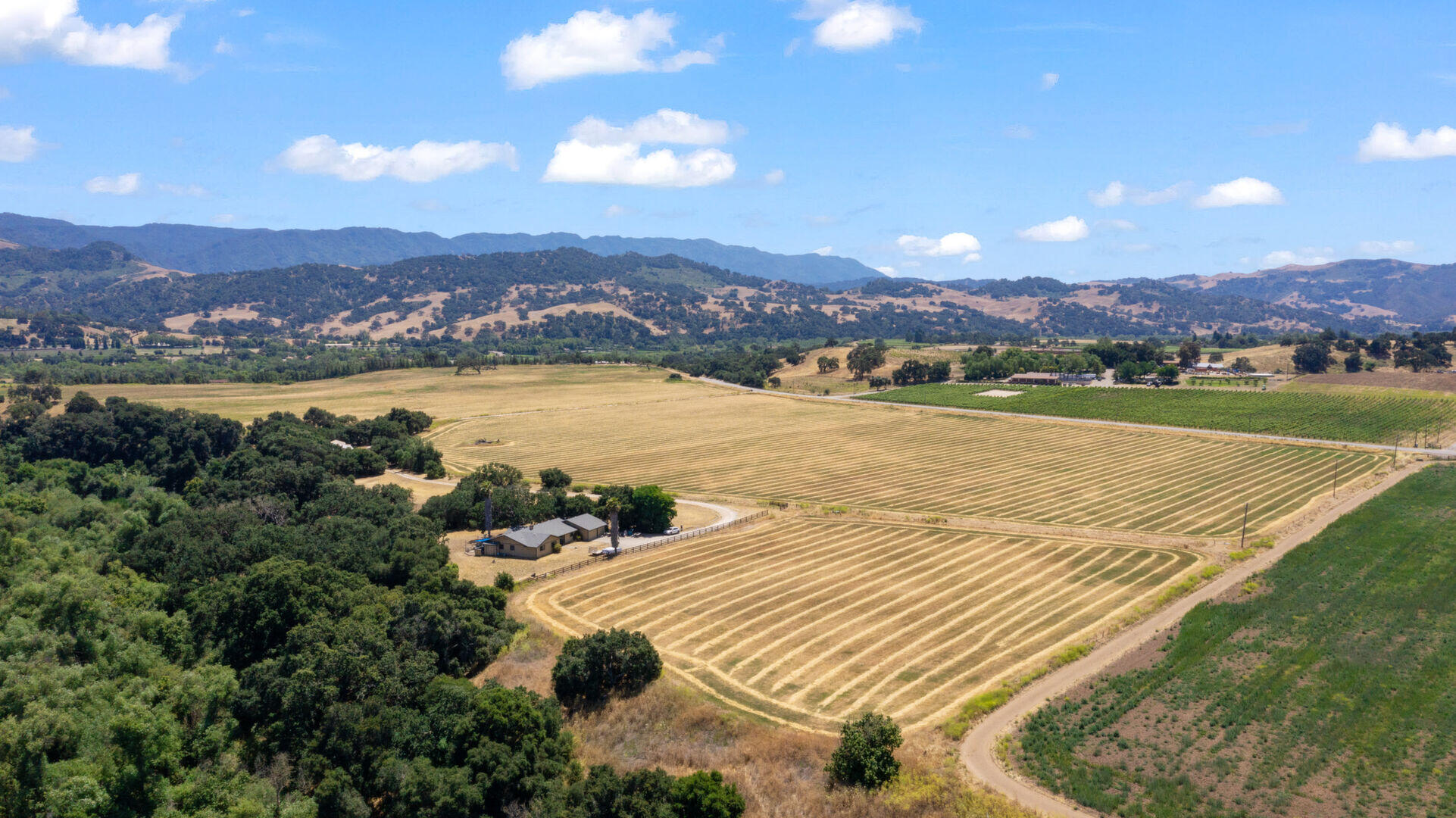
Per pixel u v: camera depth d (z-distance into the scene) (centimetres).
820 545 13238
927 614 10325
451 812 6556
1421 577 10762
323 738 7431
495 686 7700
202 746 7394
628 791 6625
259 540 11319
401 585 10569
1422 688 7962
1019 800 6469
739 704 8125
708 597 10962
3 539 10794
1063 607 10456
